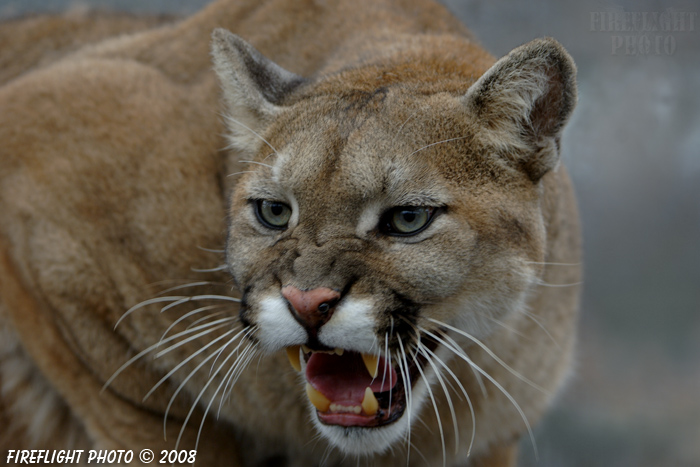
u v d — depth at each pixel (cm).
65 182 1112
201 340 1082
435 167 841
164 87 1190
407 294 825
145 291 1091
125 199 1097
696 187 2088
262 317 845
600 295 2114
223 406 1109
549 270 1023
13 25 1518
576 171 2062
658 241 2122
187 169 1100
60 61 1328
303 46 1202
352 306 807
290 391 1066
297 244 832
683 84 2044
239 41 980
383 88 909
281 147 890
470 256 837
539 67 854
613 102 2045
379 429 873
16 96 1198
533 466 1802
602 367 2025
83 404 1162
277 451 1197
